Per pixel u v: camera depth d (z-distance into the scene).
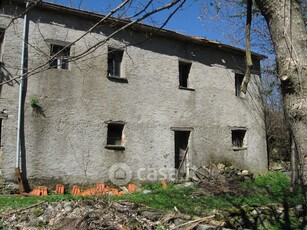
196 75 14.66
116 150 12.20
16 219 7.83
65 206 8.14
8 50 10.64
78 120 11.55
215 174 13.24
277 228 9.47
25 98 10.77
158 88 13.45
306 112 2.38
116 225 7.10
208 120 14.67
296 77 2.42
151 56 13.47
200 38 14.62
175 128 13.61
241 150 15.57
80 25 11.99
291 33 2.47
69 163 11.22
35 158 10.70
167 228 7.53
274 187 13.41
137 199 9.67
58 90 11.33
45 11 11.39
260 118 16.66
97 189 11.26
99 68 12.17
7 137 10.35
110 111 12.21
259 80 16.94
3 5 10.71
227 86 15.61
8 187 10.20
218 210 9.07
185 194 10.89
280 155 17.61
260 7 2.67
